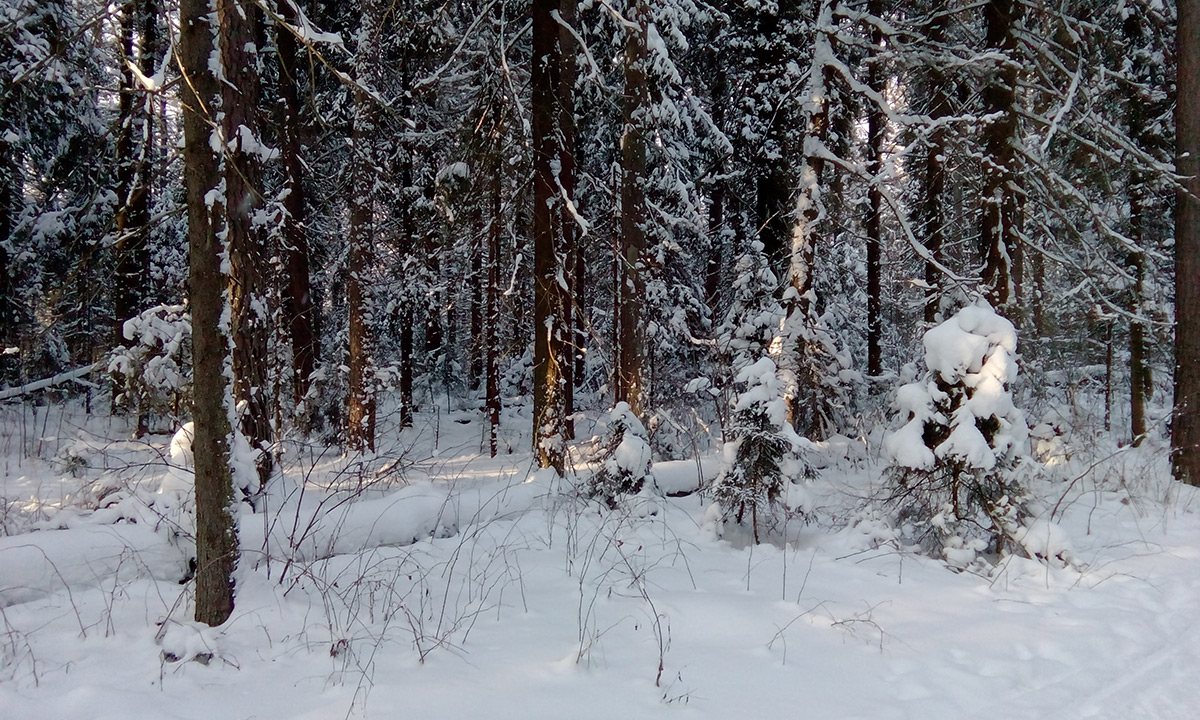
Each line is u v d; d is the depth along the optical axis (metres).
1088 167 11.55
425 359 19.14
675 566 6.09
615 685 3.93
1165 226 12.23
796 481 6.79
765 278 11.29
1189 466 8.82
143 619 4.61
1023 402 11.48
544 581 5.68
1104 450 11.61
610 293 15.84
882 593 5.41
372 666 4.12
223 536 4.45
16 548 4.87
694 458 10.40
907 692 3.82
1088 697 3.71
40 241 12.98
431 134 13.33
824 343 11.63
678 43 9.16
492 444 13.73
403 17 9.88
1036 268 13.66
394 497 6.85
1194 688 3.79
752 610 4.96
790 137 11.68
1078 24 9.60
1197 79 8.86
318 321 16.98
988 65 9.26
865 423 12.91
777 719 3.55
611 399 13.18
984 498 6.16
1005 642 4.41
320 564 5.63
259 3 4.20
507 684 3.92
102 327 16.89
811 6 11.16
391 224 15.27
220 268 4.37
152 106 4.50
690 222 11.87
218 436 4.40
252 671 4.02
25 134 11.84
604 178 13.38
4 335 13.79
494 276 13.88
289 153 11.16
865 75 12.85
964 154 9.76
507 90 9.84
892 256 16.61
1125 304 12.87
